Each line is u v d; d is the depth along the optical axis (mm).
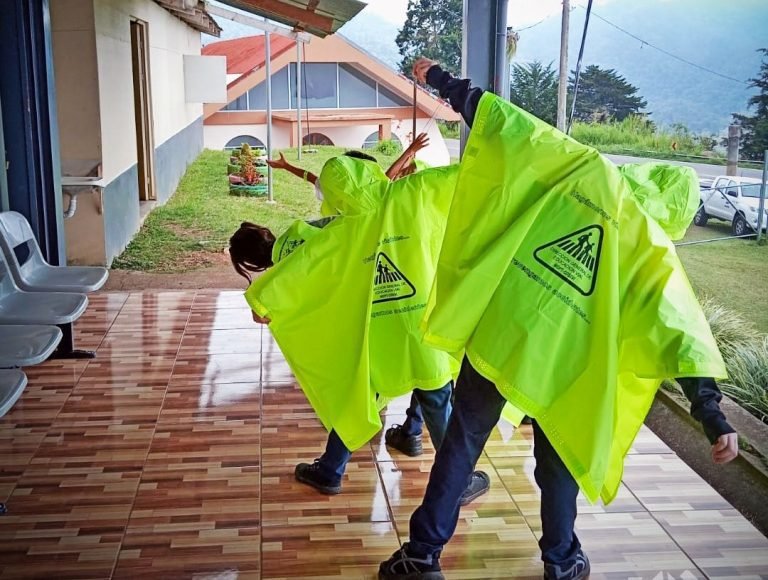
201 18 11625
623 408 2422
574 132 5168
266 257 3113
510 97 5641
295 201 10656
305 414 3924
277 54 14148
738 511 3121
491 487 3260
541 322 2244
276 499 3129
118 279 6695
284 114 14367
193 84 11867
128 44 7934
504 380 2256
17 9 4645
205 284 6633
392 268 2805
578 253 2250
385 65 13867
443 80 2545
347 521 2988
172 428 3740
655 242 2242
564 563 2564
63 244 5078
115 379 4328
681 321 2160
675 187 2439
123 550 2781
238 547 2812
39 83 4766
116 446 3551
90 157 6695
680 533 2953
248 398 4109
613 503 3154
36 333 3367
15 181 4809
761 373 3912
